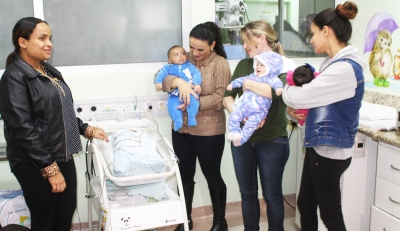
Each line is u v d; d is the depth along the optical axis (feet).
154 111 8.99
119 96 8.80
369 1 9.16
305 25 9.82
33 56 6.02
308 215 6.66
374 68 9.12
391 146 7.22
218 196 8.55
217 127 8.05
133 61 8.98
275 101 6.69
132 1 8.73
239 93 7.36
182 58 7.88
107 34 8.71
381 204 7.60
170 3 8.96
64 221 6.72
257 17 9.45
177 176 6.50
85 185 9.05
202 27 7.64
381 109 8.20
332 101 5.62
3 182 8.49
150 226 6.23
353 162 7.82
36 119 6.04
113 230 6.04
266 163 6.90
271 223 7.16
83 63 8.69
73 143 6.55
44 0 8.23
